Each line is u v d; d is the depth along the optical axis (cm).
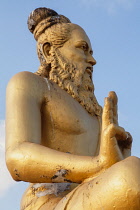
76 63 1089
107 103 877
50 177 886
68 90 1054
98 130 1065
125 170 786
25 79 1008
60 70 1076
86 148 1027
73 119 1022
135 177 780
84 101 1062
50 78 1063
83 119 1035
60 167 878
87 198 801
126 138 876
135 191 772
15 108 968
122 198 775
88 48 1114
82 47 1105
